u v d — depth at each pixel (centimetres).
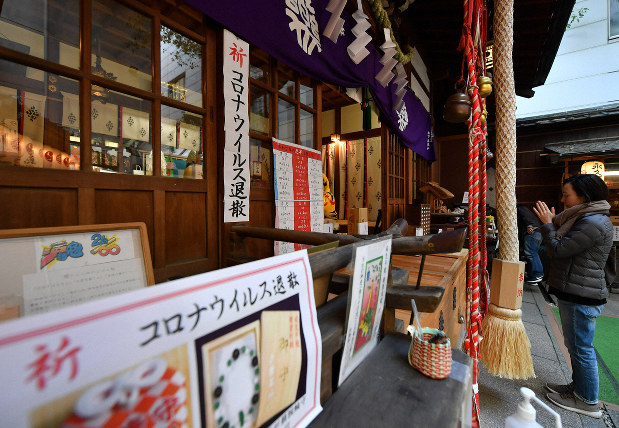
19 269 89
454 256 382
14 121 118
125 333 44
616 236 692
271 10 192
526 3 413
